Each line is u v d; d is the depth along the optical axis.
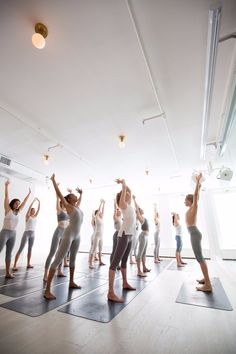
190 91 2.71
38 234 8.11
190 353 1.11
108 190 8.38
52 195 8.76
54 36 1.94
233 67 2.29
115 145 4.32
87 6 1.70
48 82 2.54
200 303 1.93
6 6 1.69
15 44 2.02
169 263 4.95
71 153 4.73
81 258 6.14
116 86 2.62
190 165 5.50
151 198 8.16
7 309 1.76
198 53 2.14
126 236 2.27
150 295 2.20
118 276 3.27
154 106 3.03
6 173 5.37
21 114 3.21
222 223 6.73
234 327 1.42
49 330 1.39
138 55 2.17
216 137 3.86
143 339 1.28
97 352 1.13
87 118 3.34
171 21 1.83
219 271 3.82
